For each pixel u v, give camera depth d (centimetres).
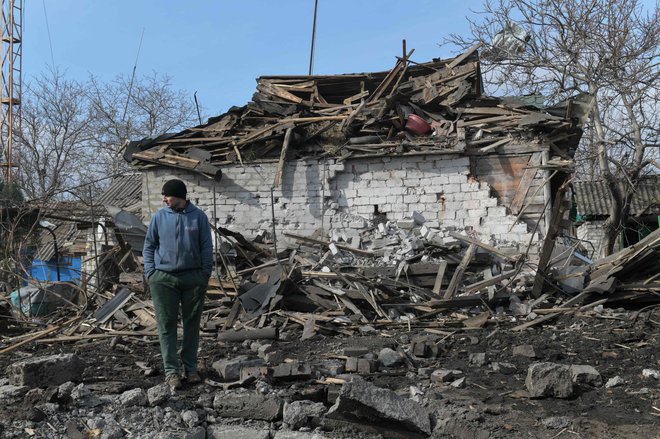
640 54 1855
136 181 2292
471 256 1042
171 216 539
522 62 1994
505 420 466
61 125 3316
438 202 1245
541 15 1922
